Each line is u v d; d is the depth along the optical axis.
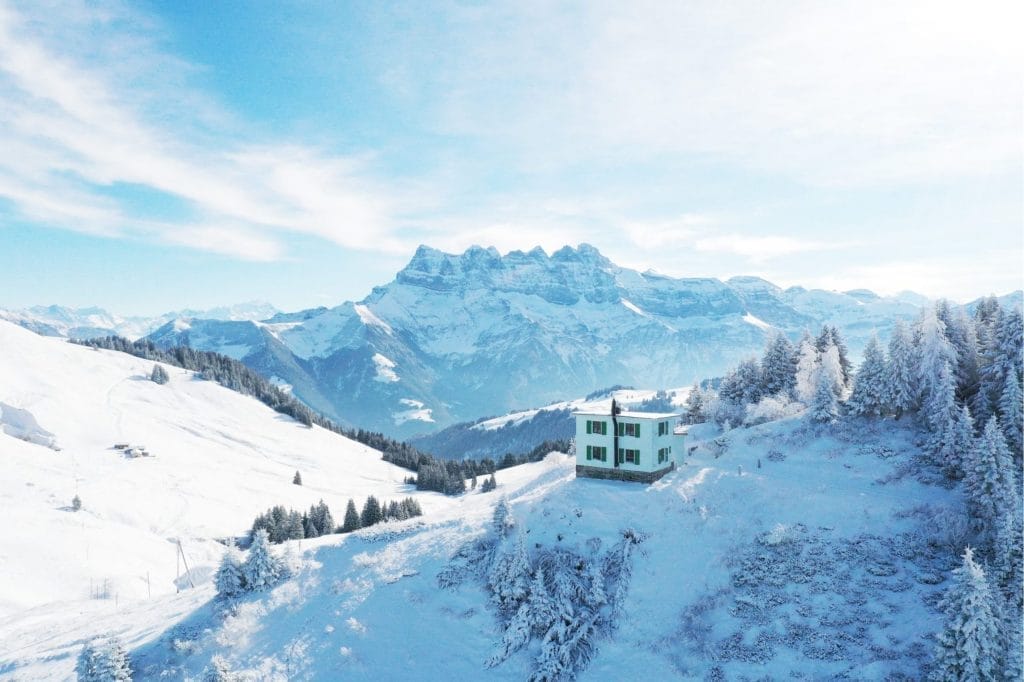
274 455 179.12
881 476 61.25
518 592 43.25
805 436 73.81
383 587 46.03
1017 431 59.94
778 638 38.91
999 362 65.69
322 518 110.50
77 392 179.12
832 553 46.66
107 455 137.38
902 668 34.53
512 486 77.88
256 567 49.22
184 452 156.75
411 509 108.44
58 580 72.38
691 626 40.66
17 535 80.50
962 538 46.72
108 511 101.56
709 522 51.97
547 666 38.03
